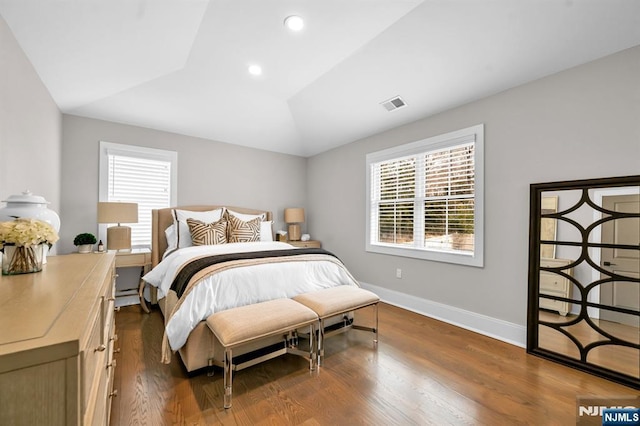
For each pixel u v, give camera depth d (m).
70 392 0.62
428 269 3.21
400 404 1.67
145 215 3.70
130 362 2.12
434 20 2.09
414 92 2.86
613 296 1.96
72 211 3.21
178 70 2.85
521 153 2.44
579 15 1.81
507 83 2.46
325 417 1.56
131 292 3.49
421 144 3.27
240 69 2.85
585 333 2.06
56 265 1.48
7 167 1.61
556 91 2.24
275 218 4.91
